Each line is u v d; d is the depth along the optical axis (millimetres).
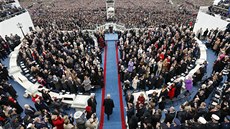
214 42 18797
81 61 16062
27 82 15023
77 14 51844
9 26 24078
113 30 29188
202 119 8961
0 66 14977
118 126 11570
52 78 14297
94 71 14680
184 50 15953
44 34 22781
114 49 22688
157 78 13820
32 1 93500
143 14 48906
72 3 87375
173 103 12727
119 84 15812
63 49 18344
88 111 10539
